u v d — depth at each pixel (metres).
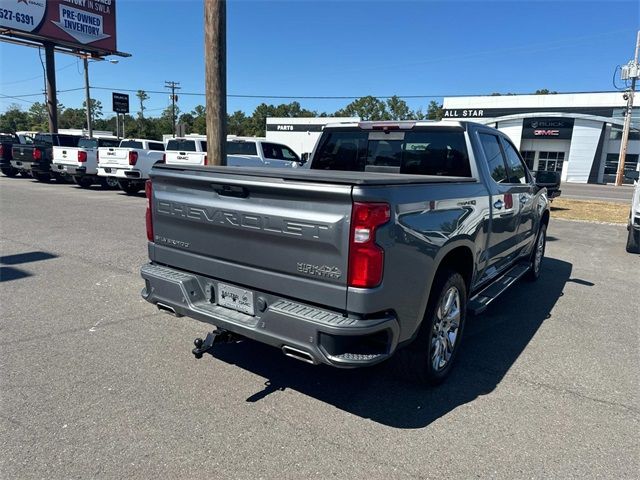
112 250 7.81
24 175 23.05
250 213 3.13
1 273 6.34
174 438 2.96
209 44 6.70
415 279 3.12
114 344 4.30
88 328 4.64
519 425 3.24
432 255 3.28
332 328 2.77
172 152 16.12
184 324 4.82
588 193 29.41
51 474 2.60
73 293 5.64
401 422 3.23
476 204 4.01
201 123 97.50
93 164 17.50
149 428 3.05
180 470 2.67
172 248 3.75
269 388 3.64
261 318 3.08
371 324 2.82
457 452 2.92
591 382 3.90
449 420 3.28
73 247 7.93
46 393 3.43
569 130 45.78
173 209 3.65
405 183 3.04
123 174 15.73
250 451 2.86
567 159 46.31
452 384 3.81
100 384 3.58
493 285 5.07
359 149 5.18
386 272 2.84
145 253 7.68
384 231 2.80
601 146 44.97
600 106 45.53
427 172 4.69
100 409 3.25
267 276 3.12
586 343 4.73
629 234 9.45
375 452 2.89
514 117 48.34
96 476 2.60
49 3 25.36
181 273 3.69
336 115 100.00
